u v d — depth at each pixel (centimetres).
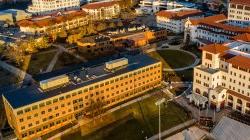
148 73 18912
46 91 16038
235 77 16700
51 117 15738
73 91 16062
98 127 16075
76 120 16588
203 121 15988
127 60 18800
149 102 18075
